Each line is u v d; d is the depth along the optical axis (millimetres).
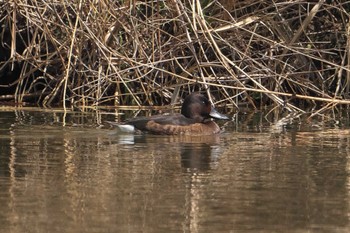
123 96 26625
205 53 26375
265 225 12125
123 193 13938
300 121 23219
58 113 24172
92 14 25328
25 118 22922
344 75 27094
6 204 13125
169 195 13828
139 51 25688
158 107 25812
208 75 26000
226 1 26016
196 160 16922
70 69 26141
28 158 16969
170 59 24703
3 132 20297
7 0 25516
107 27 25766
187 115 21766
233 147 18656
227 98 25578
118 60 25859
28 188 14227
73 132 20500
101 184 14578
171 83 26469
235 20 25500
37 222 12133
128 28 25641
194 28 23938
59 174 15383
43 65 26875
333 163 16656
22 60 26438
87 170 15766
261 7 26688
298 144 19031
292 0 26359
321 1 25328
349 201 13539
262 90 23766
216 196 13758
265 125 22391
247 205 13227
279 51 26844
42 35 26141
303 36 27266
